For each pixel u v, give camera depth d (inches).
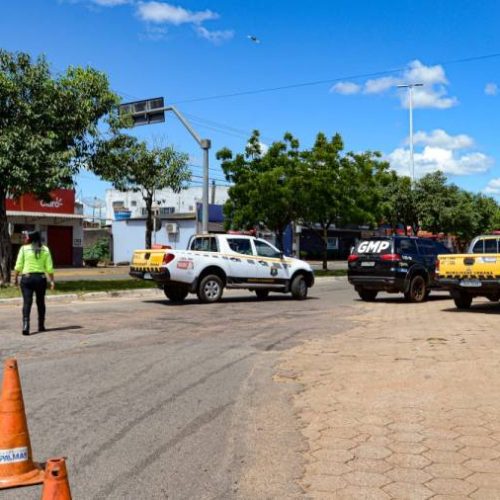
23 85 724.7
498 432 212.4
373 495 162.7
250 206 1140.5
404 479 172.9
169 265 640.4
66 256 1578.5
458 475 175.5
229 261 681.6
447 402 249.4
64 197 1539.1
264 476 176.2
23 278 434.0
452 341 394.3
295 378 297.9
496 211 2379.4
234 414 238.1
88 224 2381.9
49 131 724.7
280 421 228.5
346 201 1235.9
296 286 728.3
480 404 245.8
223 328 472.7
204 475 177.3
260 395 266.4
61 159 721.0
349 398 258.5
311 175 1165.7
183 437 210.7
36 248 437.4
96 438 209.3
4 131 698.8
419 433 212.1
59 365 327.6
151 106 837.8
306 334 440.5
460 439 205.5
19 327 470.6
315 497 161.9
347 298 758.5
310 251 2400.3
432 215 1670.8
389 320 522.0
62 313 568.7
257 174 1155.3
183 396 265.1
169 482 172.4
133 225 1895.9
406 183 1654.8
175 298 699.4
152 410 243.4
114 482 172.4
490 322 495.2
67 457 191.3
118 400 258.1
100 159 813.9
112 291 770.8
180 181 1105.4
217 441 206.5
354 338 417.4
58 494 114.2
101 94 773.3
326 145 1234.6
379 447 199.0
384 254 687.7
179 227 1828.2
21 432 171.2
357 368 316.2
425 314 567.8
